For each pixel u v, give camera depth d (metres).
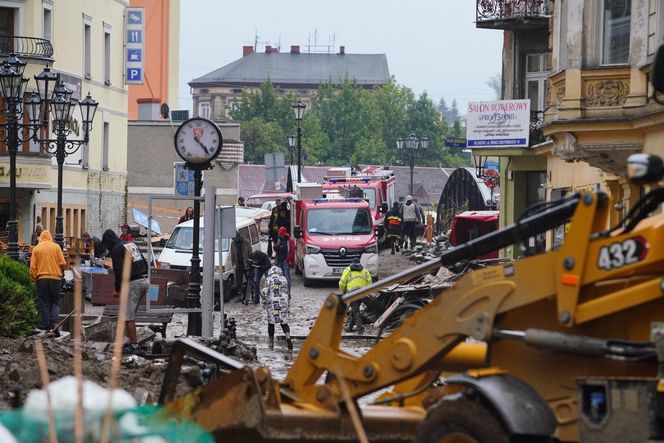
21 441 16.36
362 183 139.00
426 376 23.94
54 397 16.36
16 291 50.19
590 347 18.86
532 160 99.06
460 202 141.75
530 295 19.67
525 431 18.42
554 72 65.62
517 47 104.31
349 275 71.19
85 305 79.94
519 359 20.12
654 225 18.55
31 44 124.88
